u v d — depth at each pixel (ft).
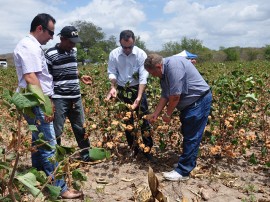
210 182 13.67
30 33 11.66
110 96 15.87
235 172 14.74
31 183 5.46
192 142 13.47
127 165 15.29
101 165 15.28
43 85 11.75
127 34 14.80
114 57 15.76
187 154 13.55
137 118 15.34
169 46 205.87
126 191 13.07
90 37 237.86
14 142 6.82
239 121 16.80
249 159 15.75
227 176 14.20
